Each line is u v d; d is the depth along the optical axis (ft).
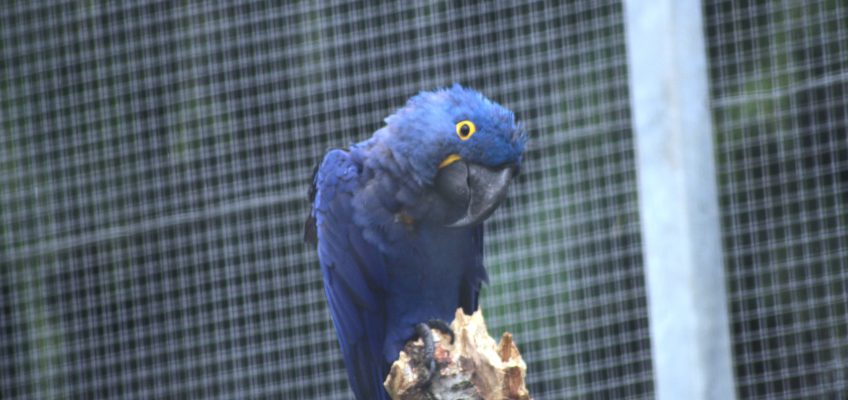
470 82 42.01
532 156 43.47
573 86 41.78
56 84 46.32
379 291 35.50
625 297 40.37
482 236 37.32
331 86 43.45
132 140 46.32
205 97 44.83
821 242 41.42
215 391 43.34
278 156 43.70
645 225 33.04
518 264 43.19
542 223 43.01
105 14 46.03
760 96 37.73
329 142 43.34
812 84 38.11
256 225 43.34
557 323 41.42
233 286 43.45
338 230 35.50
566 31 40.60
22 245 46.19
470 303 37.24
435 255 34.60
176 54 45.24
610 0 40.09
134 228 44.70
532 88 42.14
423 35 42.73
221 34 44.52
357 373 36.32
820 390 37.50
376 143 34.86
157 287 44.16
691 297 32.40
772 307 38.34
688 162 32.83
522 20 41.14
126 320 44.47
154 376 43.78
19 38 46.83
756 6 42.04
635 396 39.83
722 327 32.24
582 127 41.39
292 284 43.01
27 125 46.60
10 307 46.06
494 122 33.45
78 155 45.88
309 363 42.80
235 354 43.16
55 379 45.57
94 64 46.24
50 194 45.75
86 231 45.44
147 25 45.52
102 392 44.39
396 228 34.37
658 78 33.22
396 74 42.86
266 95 43.98
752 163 39.27
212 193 44.21
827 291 37.58
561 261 43.21
